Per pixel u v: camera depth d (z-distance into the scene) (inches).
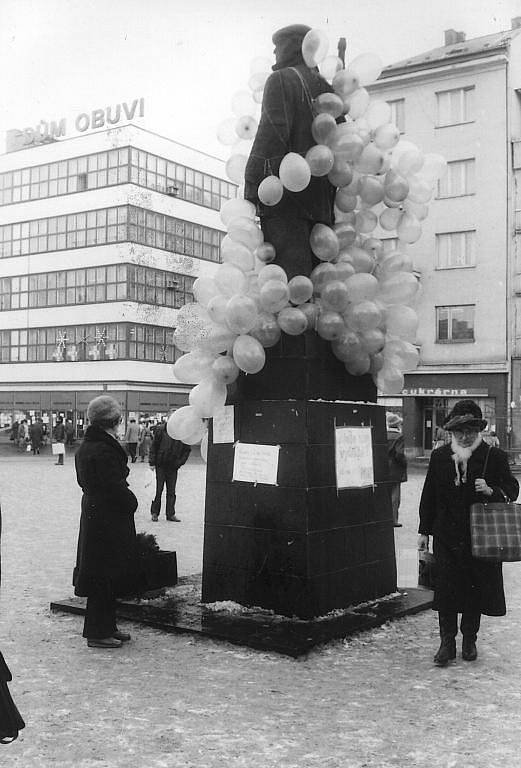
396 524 497.7
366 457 274.8
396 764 151.8
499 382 1299.2
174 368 262.1
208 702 185.2
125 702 185.0
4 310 2149.4
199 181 2129.7
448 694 191.5
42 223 2089.1
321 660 218.5
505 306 1295.5
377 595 277.1
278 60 270.7
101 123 2017.7
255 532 258.8
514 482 217.2
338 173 253.6
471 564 213.8
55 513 576.7
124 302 1946.4
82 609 267.7
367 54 257.6
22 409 2114.9
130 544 233.3
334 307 254.7
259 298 249.9
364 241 281.1
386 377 288.4
